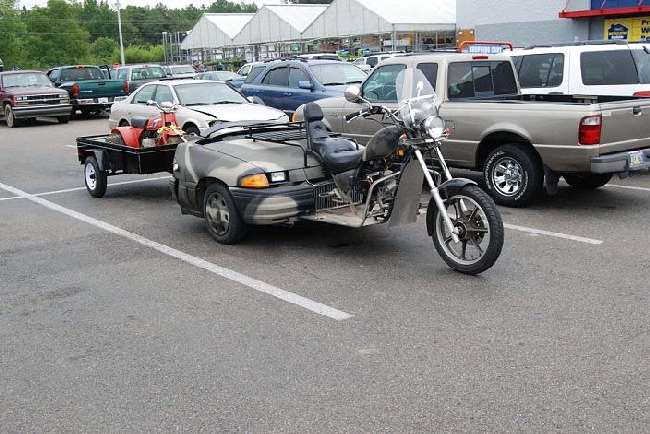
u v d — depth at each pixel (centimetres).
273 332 504
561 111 787
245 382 430
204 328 516
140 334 509
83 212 927
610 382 412
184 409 401
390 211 639
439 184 643
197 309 555
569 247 689
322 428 375
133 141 959
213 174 717
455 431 367
